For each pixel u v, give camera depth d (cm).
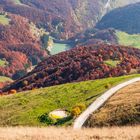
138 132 3681
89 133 3759
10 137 3538
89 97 9006
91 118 6262
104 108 6694
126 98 7006
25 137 3547
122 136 3516
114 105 6625
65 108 8594
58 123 7375
